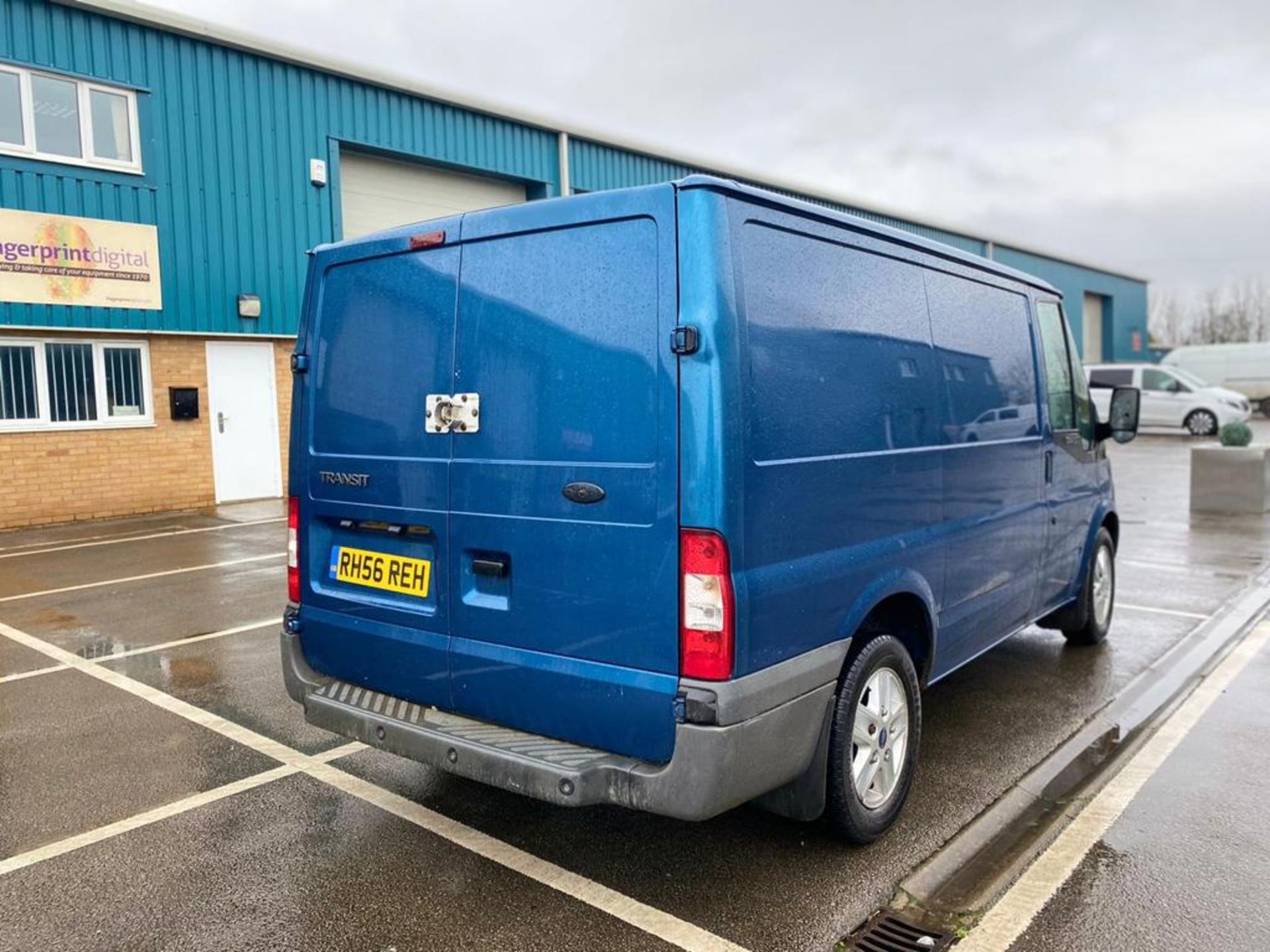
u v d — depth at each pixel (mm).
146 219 11898
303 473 3889
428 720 3334
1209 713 4828
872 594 3396
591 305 2957
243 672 5656
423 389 3408
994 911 3016
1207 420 24688
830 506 3178
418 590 3482
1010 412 4641
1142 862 3312
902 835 3537
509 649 3188
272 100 13031
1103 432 5934
